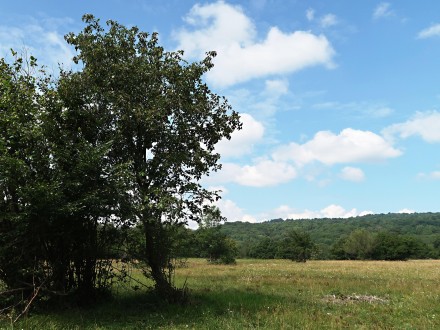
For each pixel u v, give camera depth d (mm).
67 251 14773
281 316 12977
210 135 16875
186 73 16016
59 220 13602
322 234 152000
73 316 12938
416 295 18766
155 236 15305
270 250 104062
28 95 13766
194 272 35750
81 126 15070
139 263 15953
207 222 17906
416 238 109250
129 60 15656
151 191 14031
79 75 15055
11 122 12859
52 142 13672
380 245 103188
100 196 13391
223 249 55500
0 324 11383
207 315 13094
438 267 51125
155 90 15594
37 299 13750
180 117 16031
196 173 16422
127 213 13945
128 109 14727
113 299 16062
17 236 13180
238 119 17016
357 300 17266
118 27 15930
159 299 15484
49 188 12109
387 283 24625
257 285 23688
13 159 11969
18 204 13289
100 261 15719
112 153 15305
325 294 19609
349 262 74625
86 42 15305
